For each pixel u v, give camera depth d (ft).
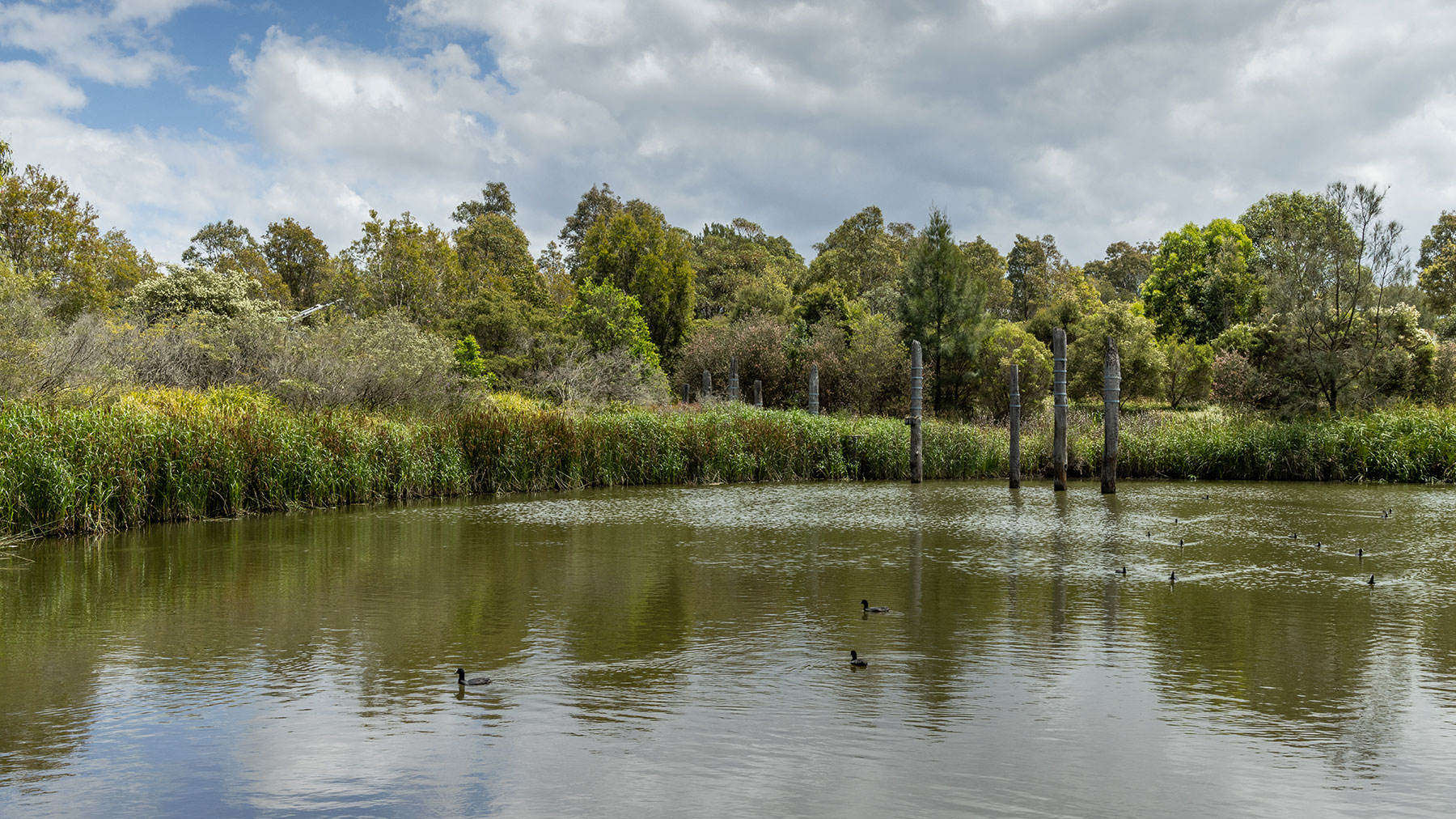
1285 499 61.16
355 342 75.15
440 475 61.72
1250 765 14.99
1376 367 84.84
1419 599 28.53
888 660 21.38
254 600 28.22
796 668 20.68
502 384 102.53
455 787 14.11
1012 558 36.88
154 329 69.31
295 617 25.98
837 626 24.88
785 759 15.19
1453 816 13.07
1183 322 175.32
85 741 16.22
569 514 52.11
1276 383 89.25
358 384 70.64
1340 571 33.65
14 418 41.52
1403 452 75.20
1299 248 92.02
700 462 74.64
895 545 40.34
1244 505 57.72
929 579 31.86
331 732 16.58
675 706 17.99
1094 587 30.55
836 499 61.67
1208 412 98.27
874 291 169.48
